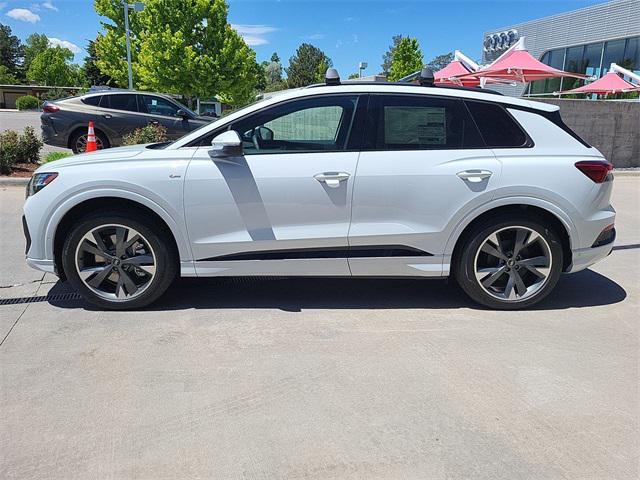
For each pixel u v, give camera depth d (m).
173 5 24.06
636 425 2.78
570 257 4.29
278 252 4.13
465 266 4.24
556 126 4.26
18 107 55.72
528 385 3.16
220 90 25.78
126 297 4.19
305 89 4.17
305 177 4.01
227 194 4.01
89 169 4.02
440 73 17.80
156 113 12.20
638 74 20.17
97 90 12.38
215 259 4.13
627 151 13.33
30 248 4.12
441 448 2.58
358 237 4.10
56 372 3.25
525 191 4.06
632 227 7.61
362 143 4.09
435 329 3.96
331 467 2.44
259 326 3.97
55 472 2.39
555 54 25.31
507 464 2.47
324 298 4.58
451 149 4.12
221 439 2.63
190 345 3.64
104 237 4.16
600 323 4.10
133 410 2.87
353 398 3.01
